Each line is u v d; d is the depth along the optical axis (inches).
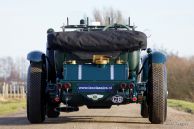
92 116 756.6
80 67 558.3
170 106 1434.5
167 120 659.4
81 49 569.0
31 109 567.5
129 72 585.0
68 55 576.4
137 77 601.6
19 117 751.7
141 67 600.7
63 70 561.6
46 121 628.7
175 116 771.4
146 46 574.9
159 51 585.6
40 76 567.2
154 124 572.7
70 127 523.2
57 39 567.2
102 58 557.0
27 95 571.8
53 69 611.2
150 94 562.9
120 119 679.1
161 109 560.7
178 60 3363.7
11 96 2395.4
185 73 3184.1
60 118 700.0
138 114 820.0
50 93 575.5
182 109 1256.8
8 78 5753.0
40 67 570.3
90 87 553.9
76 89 553.6
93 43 565.6
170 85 3144.7
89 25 719.7
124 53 573.6
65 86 550.0
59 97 557.6
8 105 1362.0
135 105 1300.4
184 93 3122.5
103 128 510.0
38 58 569.3
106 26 693.9
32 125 557.3
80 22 722.2
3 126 553.6
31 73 568.1
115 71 557.3
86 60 570.9
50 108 672.4
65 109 564.4
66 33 571.2
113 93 553.9
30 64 574.6
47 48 581.6
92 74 557.3
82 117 729.6
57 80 566.3
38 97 565.3
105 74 557.0
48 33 604.7
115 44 566.6
